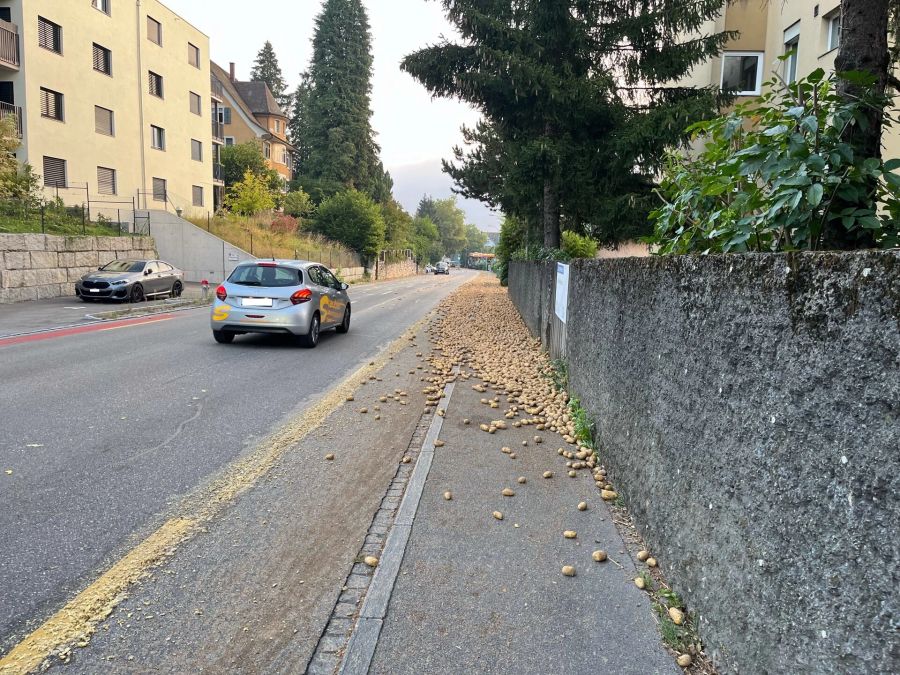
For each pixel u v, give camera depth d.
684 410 3.15
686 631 2.82
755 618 2.29
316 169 63.09
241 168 52.00
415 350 11.56
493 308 21.69
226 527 3.89
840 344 1.89
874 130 3.53
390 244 67.81
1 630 2.78
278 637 2.78
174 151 35.62
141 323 14.62
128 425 6.04
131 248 26.38
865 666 1.71
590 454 5.28
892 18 5.22
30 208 22.73
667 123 12.23
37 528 3.79
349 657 2.64
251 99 67.31
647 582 3.23
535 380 8.44
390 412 6.88
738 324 2.58
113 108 29.80
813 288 2.04
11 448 5.22
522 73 13.02
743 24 16.66
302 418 6.54
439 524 3.94
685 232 4.38
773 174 3.26
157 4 33.47
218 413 6.62
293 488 4.57
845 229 3.26
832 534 1.88
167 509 4.13
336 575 3.32
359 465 5.11
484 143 22.08
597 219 15.41
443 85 14.57
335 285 13.53
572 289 7.30
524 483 4.67
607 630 2.84
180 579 3.25
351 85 63.94
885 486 1.67
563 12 13.66
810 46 13.61
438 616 2.94
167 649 2.68
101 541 3.65
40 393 7.13
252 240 35.94
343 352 11.19
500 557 3.52
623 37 14.18
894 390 1.65
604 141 13.95
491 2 14.42
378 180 69.06
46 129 25.38
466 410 6.86
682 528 3.07
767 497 2.26
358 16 63.62
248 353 10.66
